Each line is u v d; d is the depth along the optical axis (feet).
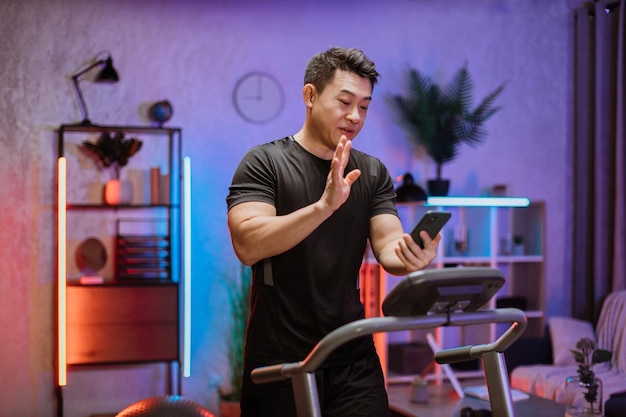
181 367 15.71
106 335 14.65
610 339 15.75
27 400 15.14
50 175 15.23
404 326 5.19
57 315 14.80
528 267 17.84
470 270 5.18
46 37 15.23
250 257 6.25
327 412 6.67
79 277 15.35
